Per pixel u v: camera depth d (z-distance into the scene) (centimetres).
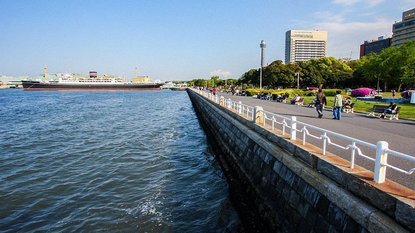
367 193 549
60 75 17962
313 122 1708
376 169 553
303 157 826
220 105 2616
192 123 3812
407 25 12644
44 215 1139
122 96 11144
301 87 9156
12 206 1211
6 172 1633
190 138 2755
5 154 2034
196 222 1089
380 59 6425
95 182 1489
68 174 1606
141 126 3438
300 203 782
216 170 1734
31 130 3080
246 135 1485
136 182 1503
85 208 1199
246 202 1247
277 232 886
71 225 1066
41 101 7988
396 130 1417
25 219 1109
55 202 1252
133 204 1242
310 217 719
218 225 1064
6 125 3450
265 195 1045
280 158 951
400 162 832
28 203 1239
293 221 801
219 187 1443
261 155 1188
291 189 848
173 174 1644
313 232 692
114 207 1210
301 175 787
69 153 2069
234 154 1702
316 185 705
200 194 1353
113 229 1041
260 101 3716
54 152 2097
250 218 1106
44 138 2631
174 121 3975
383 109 1970
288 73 8612
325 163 702
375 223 498
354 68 9712
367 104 2961
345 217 589
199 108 4772
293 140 961
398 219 471
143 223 1083
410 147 1038
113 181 1508
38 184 1452
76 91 15900
